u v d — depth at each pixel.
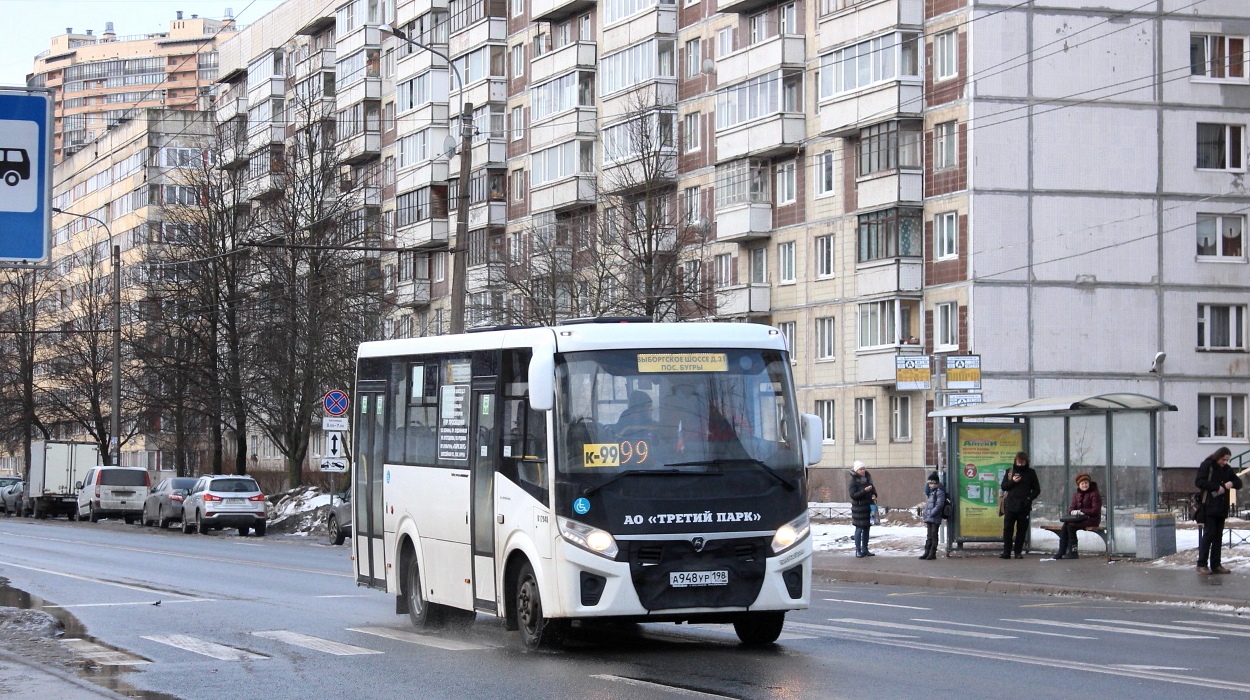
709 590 12.88
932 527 26.56
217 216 57.09
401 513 16.59
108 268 105.12
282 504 50.25
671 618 13.05
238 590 21.62
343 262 53.41
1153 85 47.22
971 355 27.81
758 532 13.05
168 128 99.00
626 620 12.96
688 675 11.69
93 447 63.47
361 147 80.44
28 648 14.40
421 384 16.27
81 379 74.94
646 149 50.47
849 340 50.81
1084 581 21.41
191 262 53.91
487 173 70.25
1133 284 46.91
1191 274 47.34
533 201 65.88
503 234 70.19
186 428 62.41
